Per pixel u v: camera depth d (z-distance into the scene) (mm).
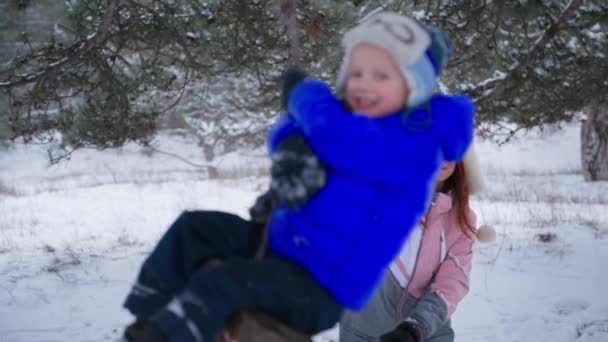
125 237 11906
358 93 2045
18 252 10609
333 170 1984
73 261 9375
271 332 1924
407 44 2008
